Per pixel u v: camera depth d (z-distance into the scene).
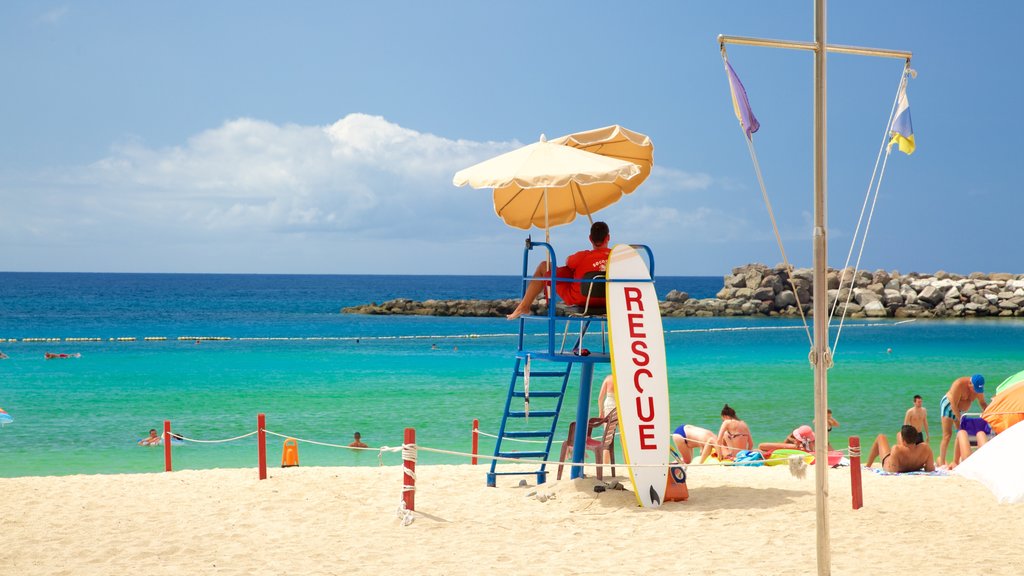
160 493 10.62
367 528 8.90
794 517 9.09
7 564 7.65
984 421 14.25
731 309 79.19
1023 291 75.31
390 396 26.64
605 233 10.66
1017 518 9.12
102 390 27.84
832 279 80.12
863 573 7.09
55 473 15.78
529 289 10.83
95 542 8.42
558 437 19.06
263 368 35.12
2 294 121.81
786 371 33.91
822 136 5.99
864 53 6.43
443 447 18.50
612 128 11.49
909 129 6.57
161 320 75.62
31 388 28.20
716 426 21.17
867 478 11.72
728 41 6.10
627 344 9.98
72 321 72.88
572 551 7.92
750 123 6.21
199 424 21.52
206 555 7.94
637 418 9.80
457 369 34.78
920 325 65.56
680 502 9.82
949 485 11.04
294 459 16.38
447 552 7.95
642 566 7.40
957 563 7.36
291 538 8.54
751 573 7.12
